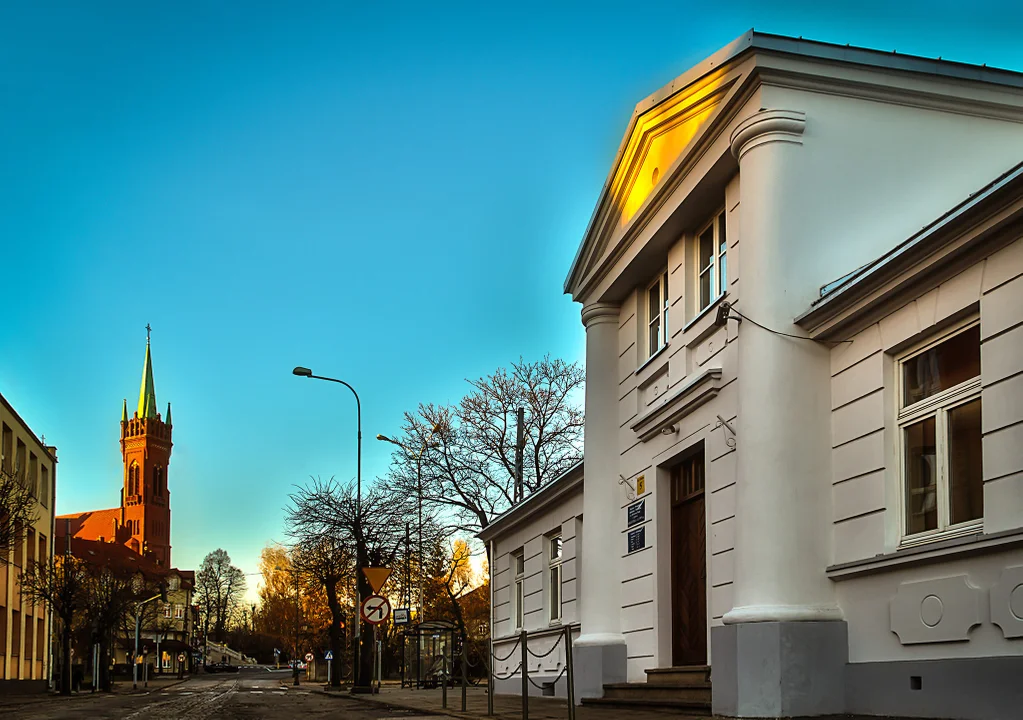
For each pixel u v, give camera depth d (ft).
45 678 183.93
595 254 63.21
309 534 149.69
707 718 40.22
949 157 43.34
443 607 184.75
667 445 53.83
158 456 556.10
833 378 40.88
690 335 51.34
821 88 42.55
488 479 161.07
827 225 41.75
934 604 33.83
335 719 58.39
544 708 57.72
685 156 48.37
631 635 57.21
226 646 522.06
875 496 37.70
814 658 38.17
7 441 151.64
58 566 175.94
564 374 165.68
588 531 61.26
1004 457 31.48
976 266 33.35
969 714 31.91
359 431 131.03
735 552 41.37
